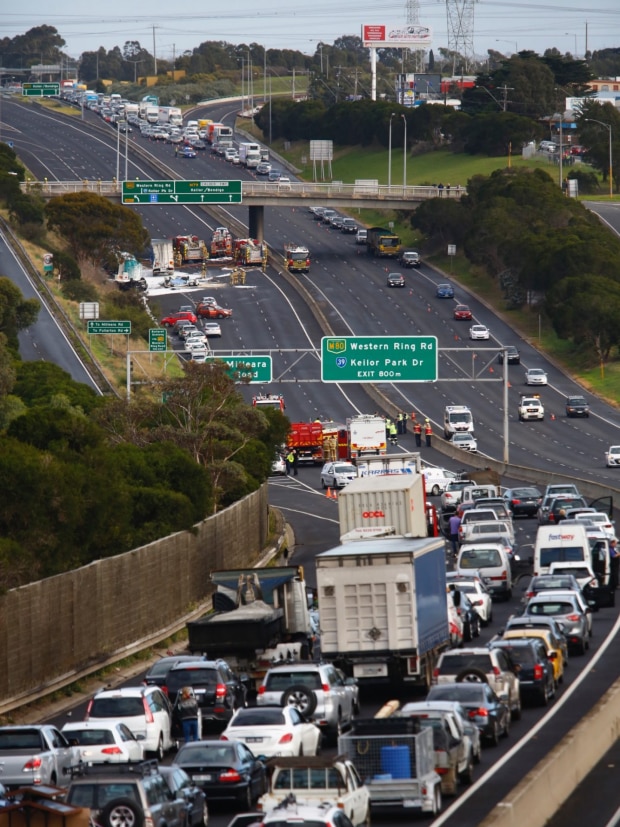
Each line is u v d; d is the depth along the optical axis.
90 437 182.75
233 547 195.38
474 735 88.69
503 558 168.50
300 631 130.00
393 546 116.50
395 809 74.69
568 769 80.81
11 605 119.19
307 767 69.19
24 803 63.94
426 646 113.44
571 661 129.88
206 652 120.44
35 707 121.06
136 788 68.06
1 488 145.38
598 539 173.75
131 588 147.50
